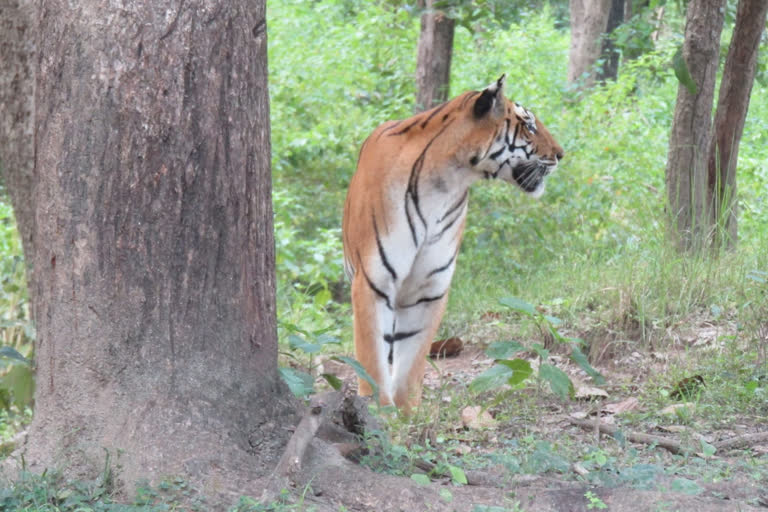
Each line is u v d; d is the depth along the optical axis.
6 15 11.36
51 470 6.78
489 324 14.76
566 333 13.23
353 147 23.77
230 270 7.29
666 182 15.88
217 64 7.12
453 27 21.23
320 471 6.91
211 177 7.14
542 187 11.39
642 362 12.04
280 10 31.19
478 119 10.59
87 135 6.96
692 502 6.30
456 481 7.19
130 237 6.98
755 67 15.43
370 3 29.67
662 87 29.64
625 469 7.32
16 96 11.59
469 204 20.33
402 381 10.96
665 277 13.70
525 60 30.02
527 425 9.95
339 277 19.67
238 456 6.90
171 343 7.06
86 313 7.02
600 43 28.30
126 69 6.91
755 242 16.30
